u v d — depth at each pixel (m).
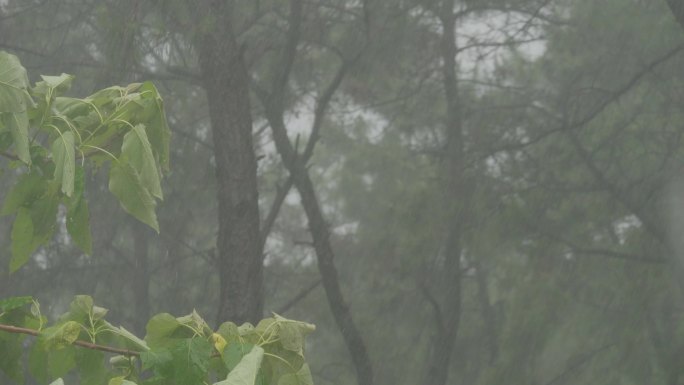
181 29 9.09
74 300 2.03
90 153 2.16
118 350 1.98
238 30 10.71
